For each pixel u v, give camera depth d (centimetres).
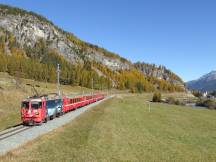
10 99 6069
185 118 6456
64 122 4119
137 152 2608
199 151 2936
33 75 17650
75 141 2800
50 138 2853
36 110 3762
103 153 2439
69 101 5775
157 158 2464
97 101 10338
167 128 4488
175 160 2461
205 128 4919
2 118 4466
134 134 3578
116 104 9125
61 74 19612
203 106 14100
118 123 4494
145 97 18562
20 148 2352
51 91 10538
